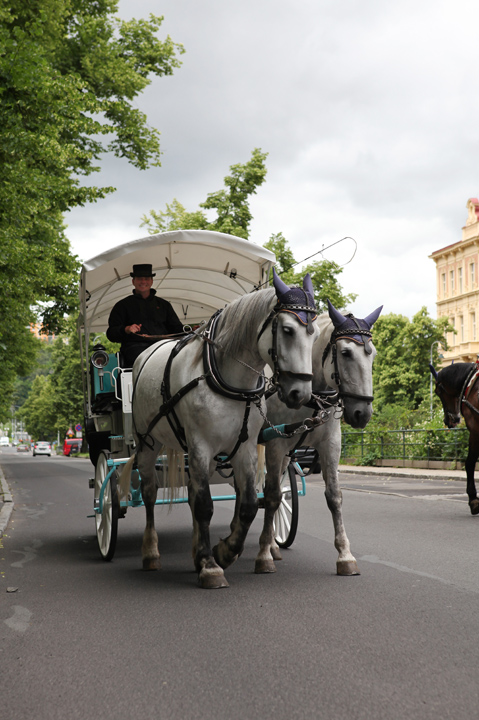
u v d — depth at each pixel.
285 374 5.35
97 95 24.94
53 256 21.52
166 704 3.50
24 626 5.01
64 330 25.47
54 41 19.47
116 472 7.71
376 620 4.86
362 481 18.78
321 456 6.57
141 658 4.20
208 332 6.07
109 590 6.12
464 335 68.44
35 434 116.81
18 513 13.43
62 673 3.99
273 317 5.50
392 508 11.91
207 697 3.57
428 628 4.65
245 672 3.90
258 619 4.96
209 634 4.64
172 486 6.91
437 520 10.18
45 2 17.88
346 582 6.10
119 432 8.29
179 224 32.34
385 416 25.25
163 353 6.90
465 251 68.00
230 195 30.00
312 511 11.61
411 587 5.86
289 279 27.98
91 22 24.31
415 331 54.50
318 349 6.39
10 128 12.05
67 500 16.05
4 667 4.12
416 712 3.32
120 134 24.62
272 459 6.71
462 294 68.12
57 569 7.25
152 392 6.73
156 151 25.52
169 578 6.59
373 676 3.78
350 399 6.02
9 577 6.88
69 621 5.11
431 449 22.34
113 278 8.74
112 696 3.63
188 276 9.13
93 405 8.45
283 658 4.11
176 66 26.94
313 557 7.40
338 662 4.01
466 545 7.95
